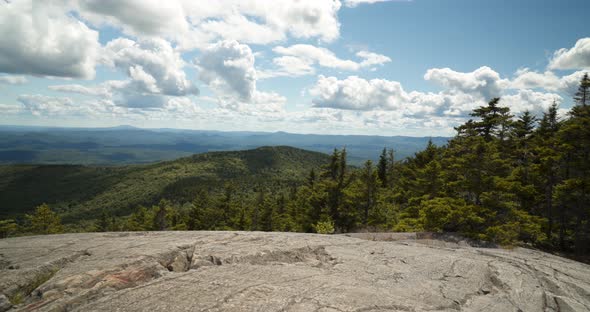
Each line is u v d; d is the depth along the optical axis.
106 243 9.34
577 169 23.83
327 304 5.45
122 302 5.28
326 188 41.66
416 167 45.97
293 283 6.43
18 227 51.81
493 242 18.64
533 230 19.06
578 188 22.28
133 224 71.06
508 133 35.09
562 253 23.28
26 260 7.54
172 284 6.14
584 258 22.08
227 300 5.39
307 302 5.48
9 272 6.71
